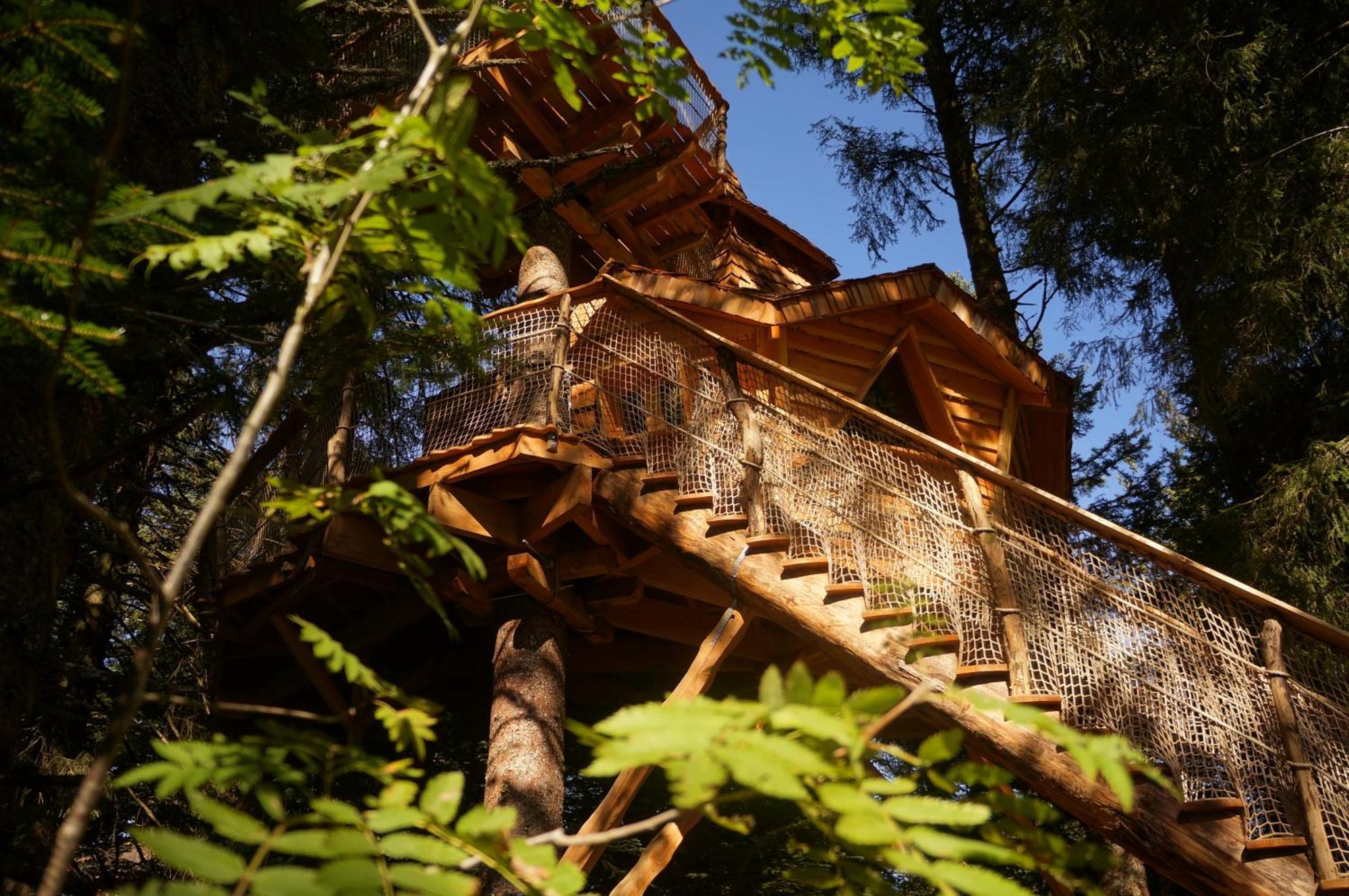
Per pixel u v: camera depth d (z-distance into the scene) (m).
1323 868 4.30
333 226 1.82
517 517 6.39
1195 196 9.98
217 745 1.42
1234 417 10.24
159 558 7.82
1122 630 5.03
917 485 5.69
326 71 6.57
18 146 1.87
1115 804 4.57
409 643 8.01
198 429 7.30
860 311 8.48
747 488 5.82
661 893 8.94
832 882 1.36
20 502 3.60
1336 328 10.51
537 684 6.28
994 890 1.06
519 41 2.45
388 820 1.31
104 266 1.96
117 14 2.09
